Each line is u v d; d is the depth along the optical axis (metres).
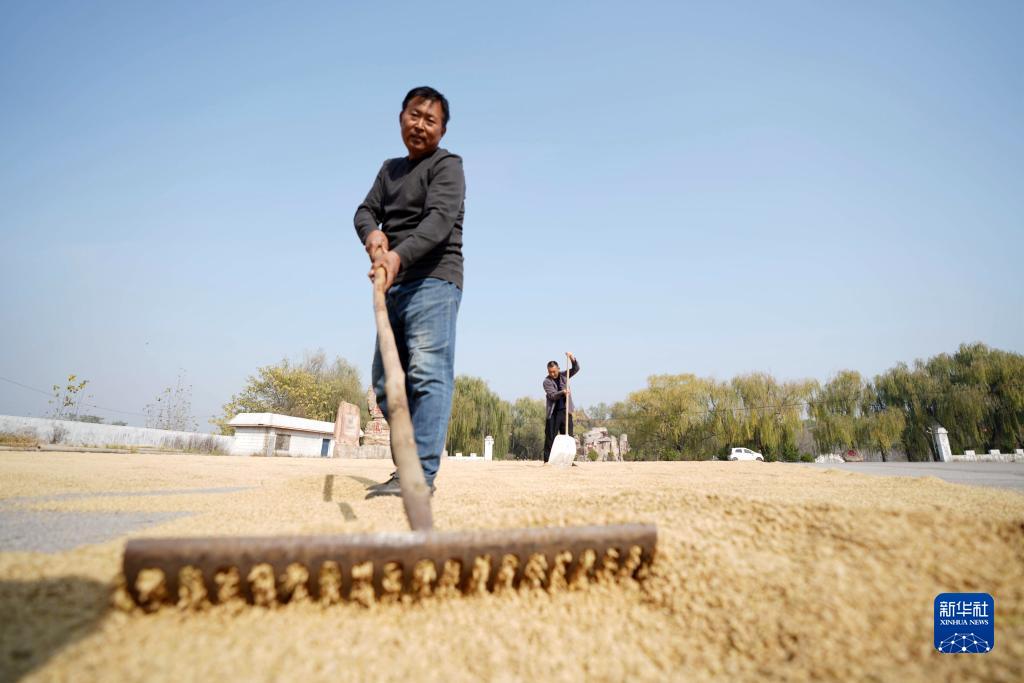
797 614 1.04
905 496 2.36
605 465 8.02
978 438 41.75
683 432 51.56
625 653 1.02
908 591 1.08
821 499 2.05
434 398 2.42
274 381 41.69
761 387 49.62
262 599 1.08
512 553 1.19
